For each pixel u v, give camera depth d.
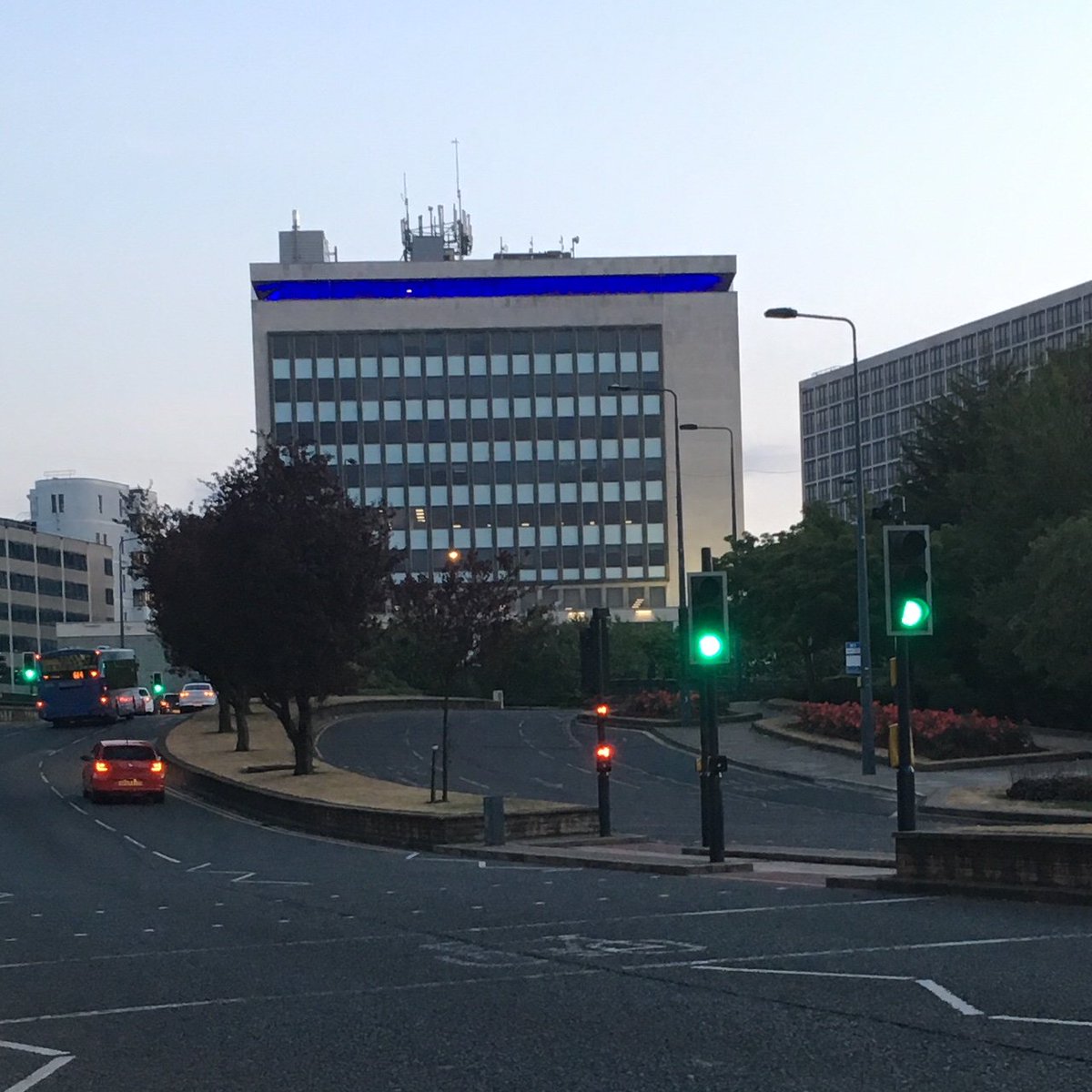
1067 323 147.38
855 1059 9.20
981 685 61.31
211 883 24.02
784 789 42.22
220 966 14.38
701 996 11.62
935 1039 9.66
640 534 127.25
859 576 44.19
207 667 51.53
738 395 128.25
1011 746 46.81
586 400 127.94
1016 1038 9.57
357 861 28.17
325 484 46.88
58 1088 9.34
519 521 126.62
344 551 45.38
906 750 20.52
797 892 19.33
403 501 126.19
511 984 12.62
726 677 76.38
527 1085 8.92
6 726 78.81
